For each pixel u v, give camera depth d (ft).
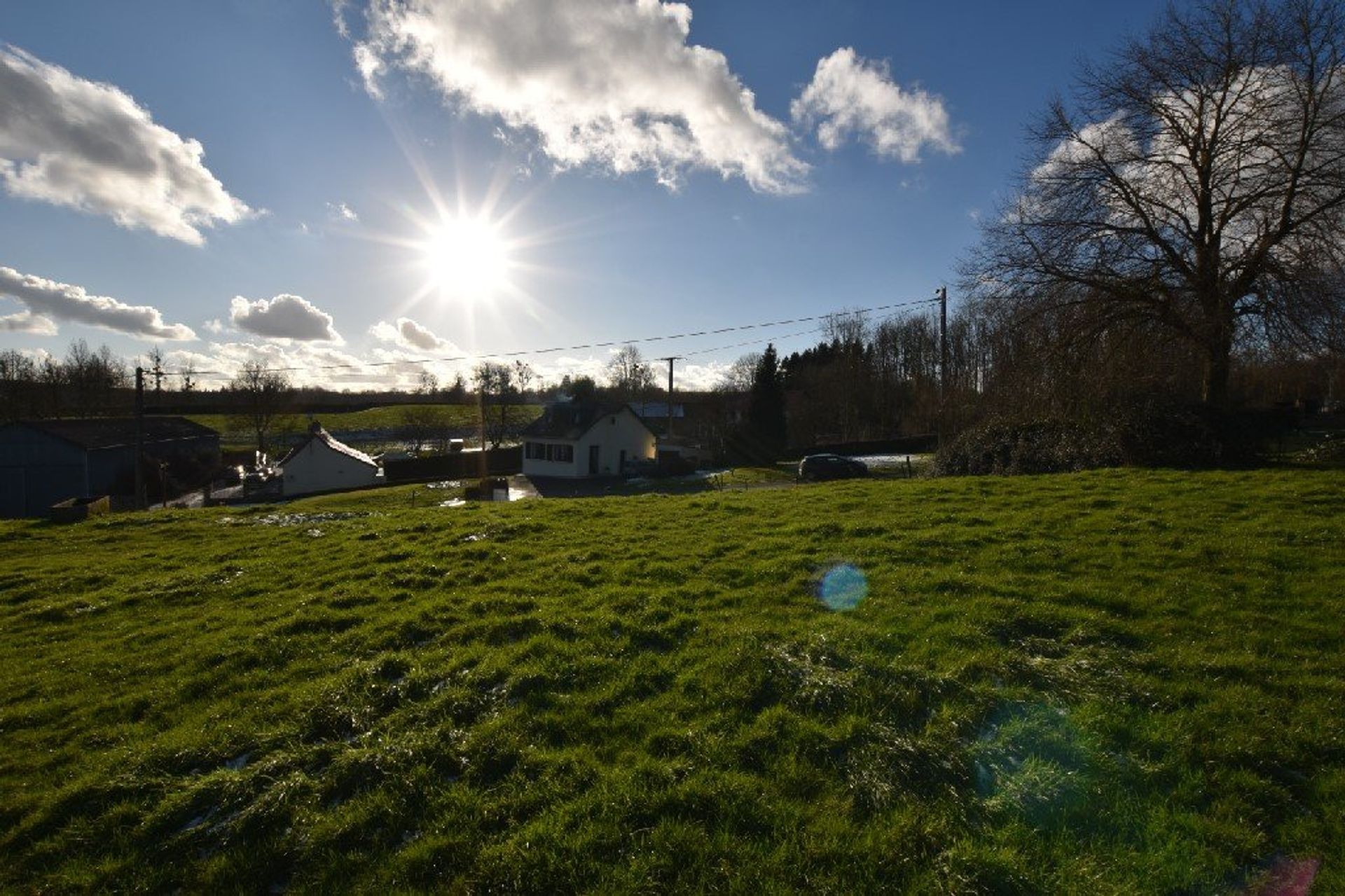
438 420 261.85
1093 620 21.85
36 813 16.15
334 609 29.12
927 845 12.87
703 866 12.57
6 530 61.36
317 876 13.33
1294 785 14.03
